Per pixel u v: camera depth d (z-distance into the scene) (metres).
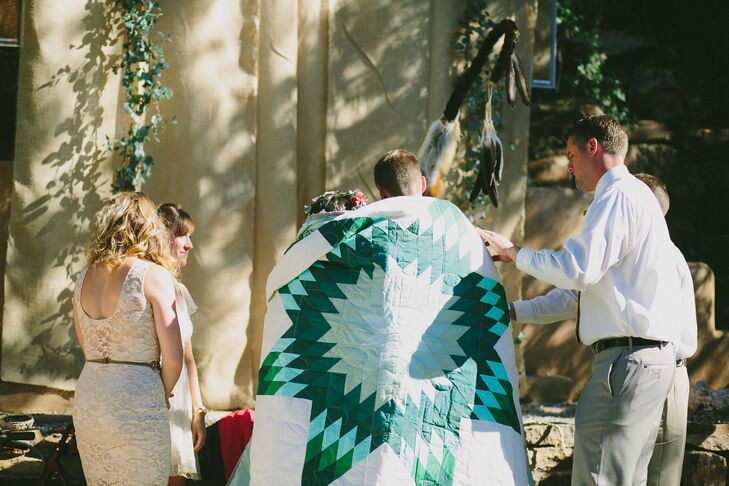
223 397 5.32
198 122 5.26
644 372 3.54
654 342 3.56
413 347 3.46
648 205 3.59
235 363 5.35
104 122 5.14
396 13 5.60
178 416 3.96
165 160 5.27
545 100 7.13
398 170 3.76
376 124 5.59
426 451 3.34
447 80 5.68
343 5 5.53
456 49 5.66
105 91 5.14
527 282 6.02
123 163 5.15
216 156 5.29
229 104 5.31
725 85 7.88
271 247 5.42
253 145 5.36
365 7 5.55
